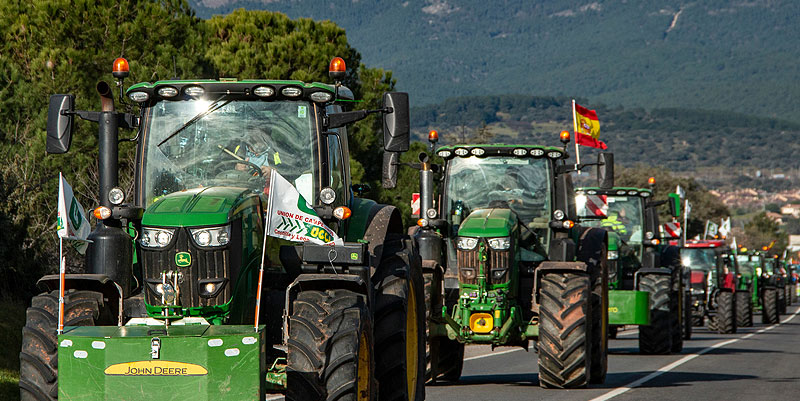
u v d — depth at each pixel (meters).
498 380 49.66
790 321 146.00
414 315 32.09
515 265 45.16
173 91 27.64
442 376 48.56
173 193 26.23
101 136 26.83
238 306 24.23
